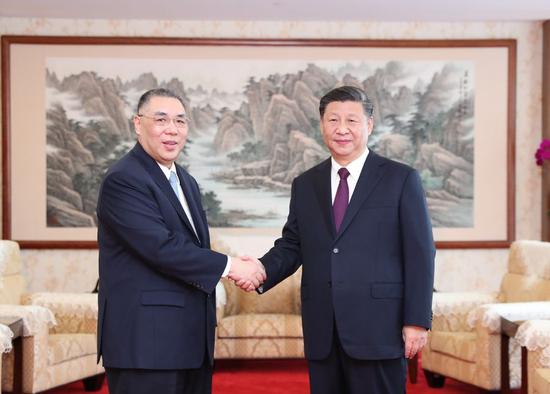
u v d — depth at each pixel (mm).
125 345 2742
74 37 6641
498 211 6859
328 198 2957
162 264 2756
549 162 6680
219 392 4836
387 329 2811
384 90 6773
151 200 2826
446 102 6812
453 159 6828
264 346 5367
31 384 4305
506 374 4398
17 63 6660
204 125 6730
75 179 6703
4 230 6660
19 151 6684
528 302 4738
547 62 6750
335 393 2902
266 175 6746
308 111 6750
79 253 6730
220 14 6531
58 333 5043
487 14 6586
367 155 2975
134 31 6719
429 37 6832
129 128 6691
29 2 6172
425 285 2801
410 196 2865
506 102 6832
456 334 4895
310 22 6777
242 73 6730
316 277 2895
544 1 6184
